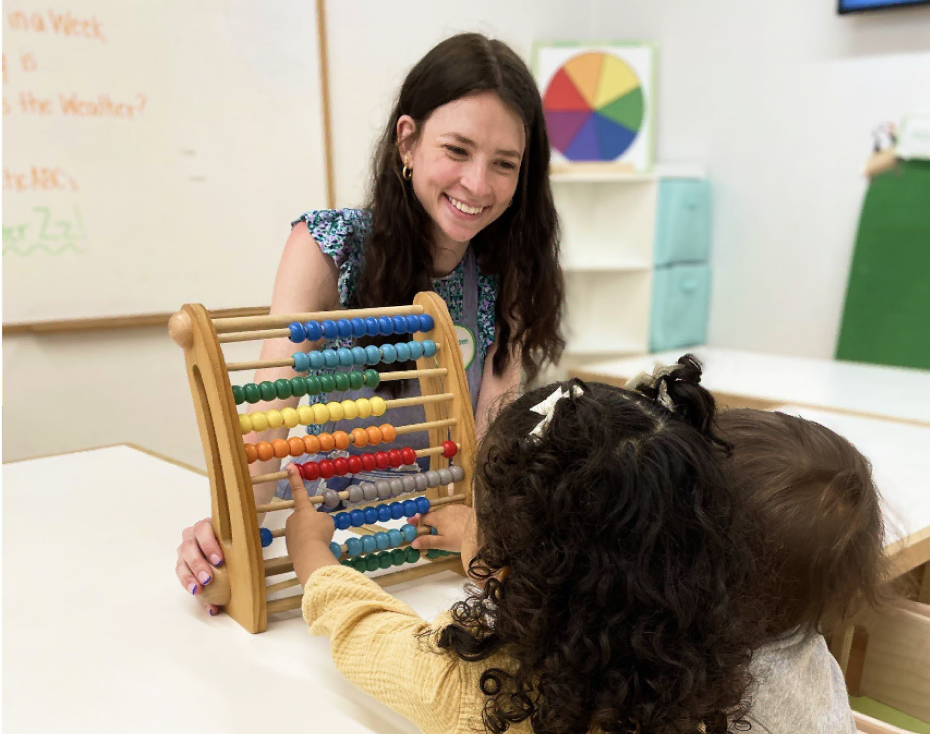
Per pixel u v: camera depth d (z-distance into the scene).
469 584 0.81
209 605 0.88
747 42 2.83
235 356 2.33
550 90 2.95
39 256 2.08
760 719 0.68
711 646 0.56
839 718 0.73
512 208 1.26
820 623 0.74
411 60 2.73
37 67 2.01
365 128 2.66
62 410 2.18
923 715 1.03
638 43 2.94
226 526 0.87
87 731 0.66
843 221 2.66
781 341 2.88
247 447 0.89
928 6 2.35
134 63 2.16
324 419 0.94
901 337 2.51
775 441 0.76
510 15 2.98
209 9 2.26
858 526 0.73
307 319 0.95
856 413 1.76
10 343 2.08
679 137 3.11
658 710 0.53
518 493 0.59
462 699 0.60
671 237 2.87
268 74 2.40
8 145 2.00
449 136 1.09
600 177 2.69
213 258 2.38
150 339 2.30
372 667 0.67
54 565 1.00
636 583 0.54
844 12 2.52
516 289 1.30
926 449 1.50
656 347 2.90
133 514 1.18
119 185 2.18
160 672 0.75
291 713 0.69
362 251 1.22
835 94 2.62
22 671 0.75
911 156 2.44
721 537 0.58
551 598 0.56
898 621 1.04
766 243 2.88
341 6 2.54
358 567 0.95
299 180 2.51
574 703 0.54
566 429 0.59
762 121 2.83
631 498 0.55
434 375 1.02
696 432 0.61
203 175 2.33
